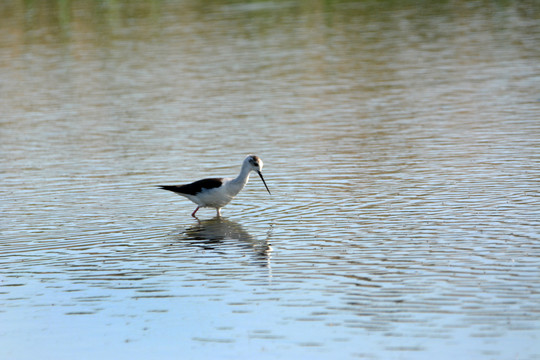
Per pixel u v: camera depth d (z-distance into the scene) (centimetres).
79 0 5072
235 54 3591
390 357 1049
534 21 4028
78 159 2202
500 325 1116
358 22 4212
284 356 1070
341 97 2794
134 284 1340
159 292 1302
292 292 1269
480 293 1217
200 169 2042
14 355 1117
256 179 1952
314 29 4072
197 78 3192
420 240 1462
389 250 1423
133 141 2369
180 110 2730
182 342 1129
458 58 3316
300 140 2284
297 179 1927
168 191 1888
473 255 1372
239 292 1281
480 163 1948
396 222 1572
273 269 1372
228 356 1079
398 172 1922
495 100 2617
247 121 2538
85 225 1662
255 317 1189
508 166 1908
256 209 1736
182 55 3616
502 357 1035
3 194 1900
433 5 4622
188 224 1659
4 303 1288
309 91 2903
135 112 2736
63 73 3416
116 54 3719
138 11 4731
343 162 2042
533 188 1730
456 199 1689
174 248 1508
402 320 1149
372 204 1698
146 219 1697
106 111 2773
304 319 1172
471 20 4150
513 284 1241
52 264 1448
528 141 2119
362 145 2197
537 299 1185
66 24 4431
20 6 4938
